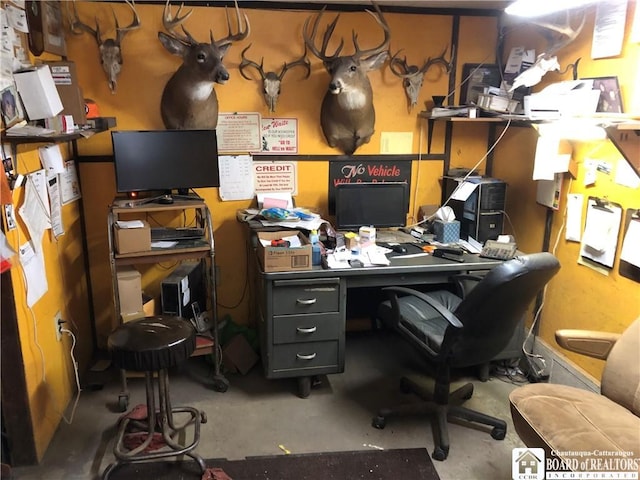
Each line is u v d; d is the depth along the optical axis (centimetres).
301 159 309
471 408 259
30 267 212
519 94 285
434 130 317
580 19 242
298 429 243
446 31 301
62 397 251
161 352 194
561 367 264
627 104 215
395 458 223
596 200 238
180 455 222
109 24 276
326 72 299
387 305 251
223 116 296
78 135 223
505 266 195
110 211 250
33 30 227
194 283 289
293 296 250
